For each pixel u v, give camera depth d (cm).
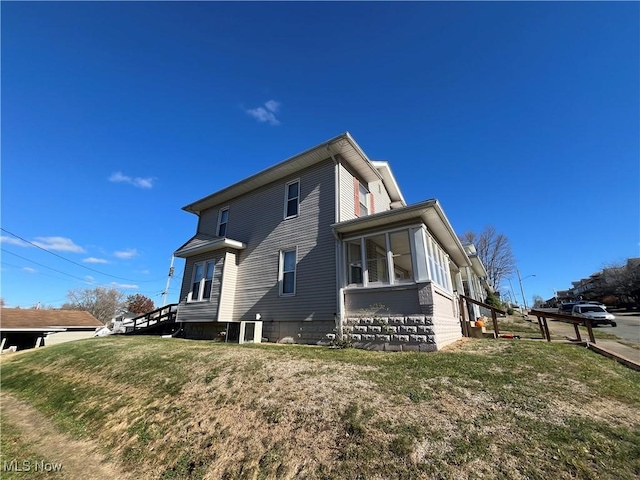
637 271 3925
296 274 995
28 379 837
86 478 351
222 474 308
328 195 1003
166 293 2411
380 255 1031
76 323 2381
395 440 289
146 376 598
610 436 286
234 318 1114
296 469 283
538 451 260
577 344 792
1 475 370
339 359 577
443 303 848
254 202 1234
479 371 477
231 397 445
